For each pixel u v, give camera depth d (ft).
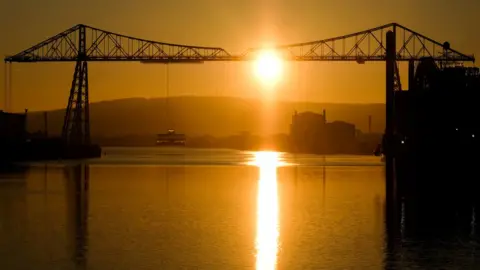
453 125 434.30
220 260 115.34
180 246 127.75
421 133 467.11
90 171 376.07
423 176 335.88
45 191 244.83
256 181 305.53
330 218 169.48
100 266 110.93
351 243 132.05
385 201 212.23
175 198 221.66
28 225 155.53
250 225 155.94
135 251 122.72
